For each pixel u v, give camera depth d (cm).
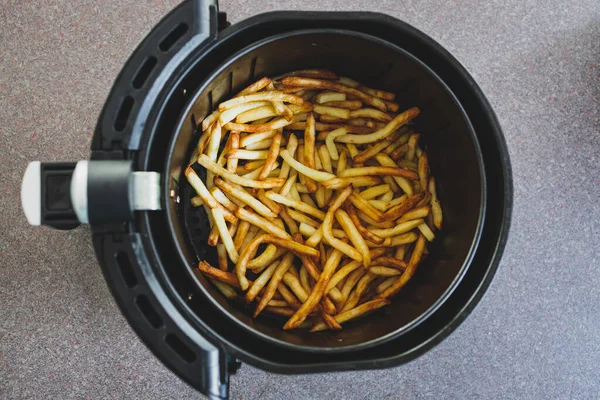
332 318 76
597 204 98
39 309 92
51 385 92
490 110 67
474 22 98
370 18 67
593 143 98
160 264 63
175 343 63
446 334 64
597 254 97
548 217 97
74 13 94
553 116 98
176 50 63
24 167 93
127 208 59
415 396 94
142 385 92
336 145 85
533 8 98
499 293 96
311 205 83
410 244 85
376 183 82
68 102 93
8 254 92
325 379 94
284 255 81
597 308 97
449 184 82
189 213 83
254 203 77
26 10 94
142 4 95
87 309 92
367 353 71
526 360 96
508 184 66
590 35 99
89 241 93
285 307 81
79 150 93
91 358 92
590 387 96
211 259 83
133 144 62
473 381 95
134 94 62
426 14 97
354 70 83
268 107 79
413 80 77
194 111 74
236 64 72
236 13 94
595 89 98
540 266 97
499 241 66
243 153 78
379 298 80
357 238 78
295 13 66
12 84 93
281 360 71
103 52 94
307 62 82
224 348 63
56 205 59
